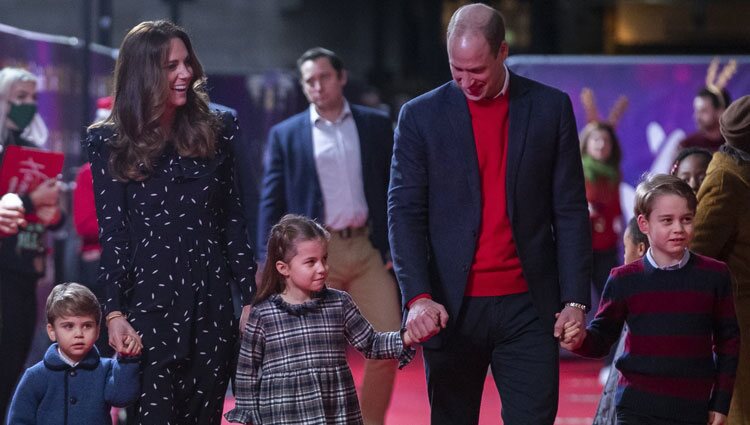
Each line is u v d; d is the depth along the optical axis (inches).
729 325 210.5
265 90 540.1
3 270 298.7
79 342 219.9
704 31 824.9
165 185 209.9
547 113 213.6
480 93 209.0
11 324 299.9
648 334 210.8
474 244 212.2
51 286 383.2
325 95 316.2
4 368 300.0
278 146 325.1
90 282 323.9
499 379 216.5
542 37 826.8
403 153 217.2
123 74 210.2
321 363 214.2
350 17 838.5
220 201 217.0
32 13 756.0
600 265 454.0
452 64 207.6
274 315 214.5
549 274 214.5
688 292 209.6
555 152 214.7
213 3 810.8
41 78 386.0
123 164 208.4
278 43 819.4
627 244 247.9
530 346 213.0
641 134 484.1
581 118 486.6
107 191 209.8
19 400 220.5
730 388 209.2
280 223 217.8
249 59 816.3
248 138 539.2
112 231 209.2
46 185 290.8
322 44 828.6
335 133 319.9
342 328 218.4
